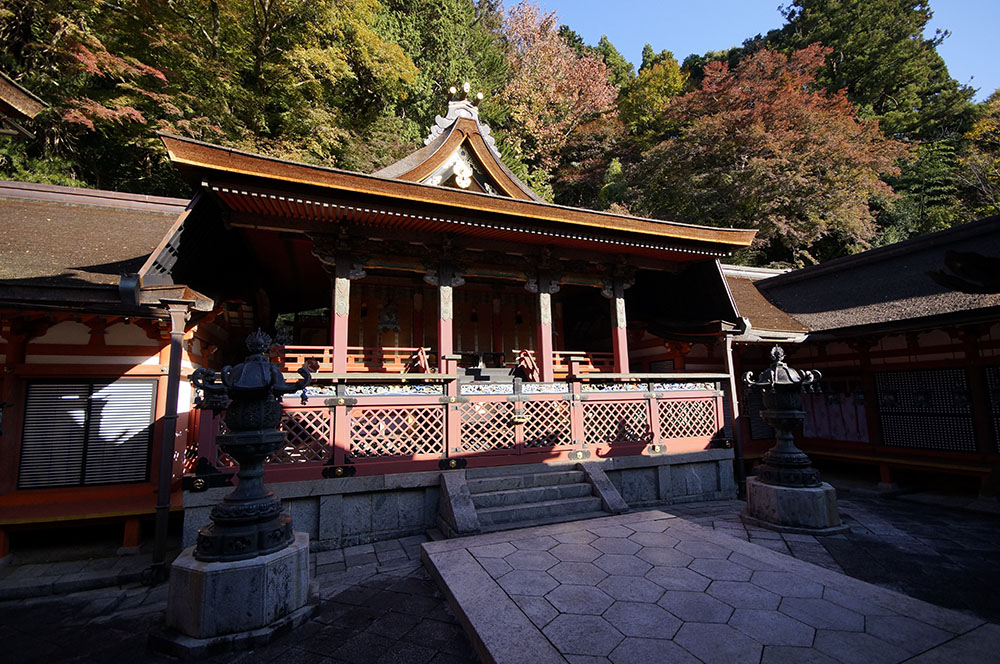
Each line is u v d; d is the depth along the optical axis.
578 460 7.10
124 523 5.62
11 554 5.34
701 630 2.88
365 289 10.11
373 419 6.18
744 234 8.48
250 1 15.73
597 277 9.05
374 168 18.30
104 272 5.59
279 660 3.01
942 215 22.17
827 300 10.30
